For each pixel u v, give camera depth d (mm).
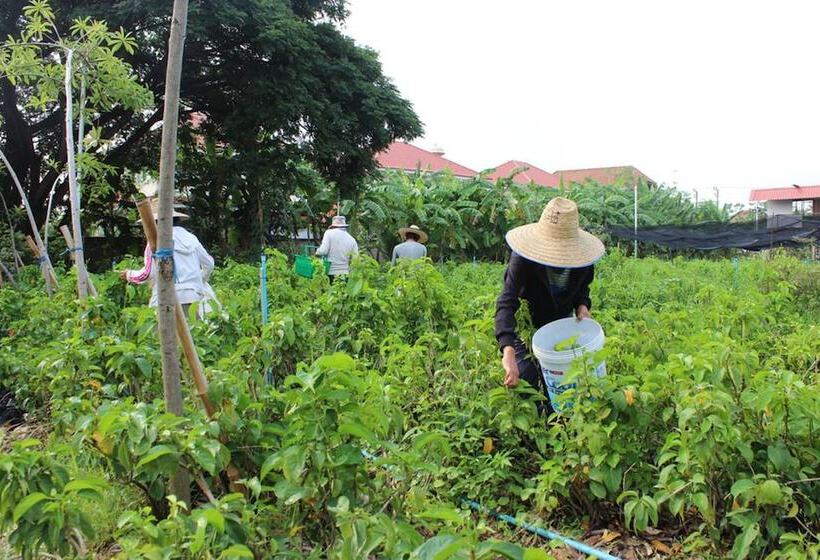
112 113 16750
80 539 2350
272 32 15406
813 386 3174
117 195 20141
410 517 2725
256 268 10867
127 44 7242
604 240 24250
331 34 18078
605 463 3047
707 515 2697
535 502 3344
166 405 2742
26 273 9922
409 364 4188
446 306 5371
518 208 23609
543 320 4145
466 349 4090
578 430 3062
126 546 2006
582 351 3467
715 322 4914
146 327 4148
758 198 42094
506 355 3609
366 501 2553
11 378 5352
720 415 2627
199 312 5816
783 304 6594
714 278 12023
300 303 6727
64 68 7086
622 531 3158
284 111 16344
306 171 21312
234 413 2824
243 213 20641
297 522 2551
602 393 3000
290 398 2520
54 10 14562
